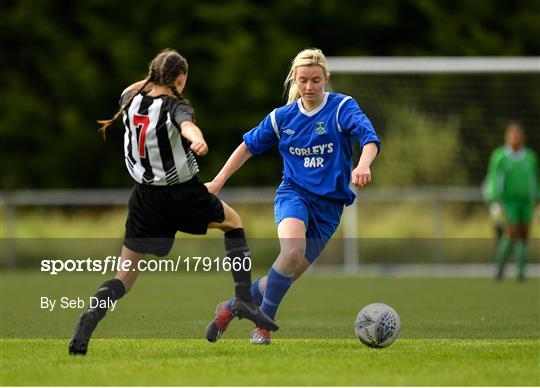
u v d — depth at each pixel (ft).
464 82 233.76
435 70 161.48
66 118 272.31
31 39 277.23
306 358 63.98
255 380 56.13
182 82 65.26
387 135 214.69
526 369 59.77
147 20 275.59
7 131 273.54
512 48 268.41
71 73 272.10
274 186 267.39
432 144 219.41
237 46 268.62
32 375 57.82
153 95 64.23
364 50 272.92
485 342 74.02
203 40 271.90
